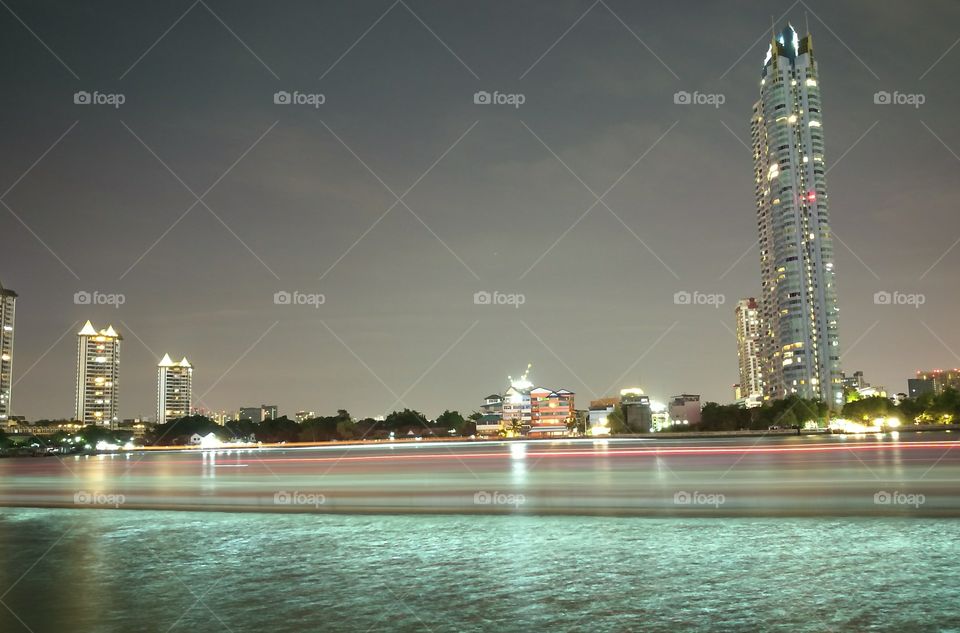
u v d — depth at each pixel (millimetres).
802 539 24266
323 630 15562
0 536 30594
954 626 14633
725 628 14828
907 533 24938
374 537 27859
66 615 17219
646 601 17047
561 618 15852
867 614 15508
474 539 26500
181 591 19578
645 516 30734
